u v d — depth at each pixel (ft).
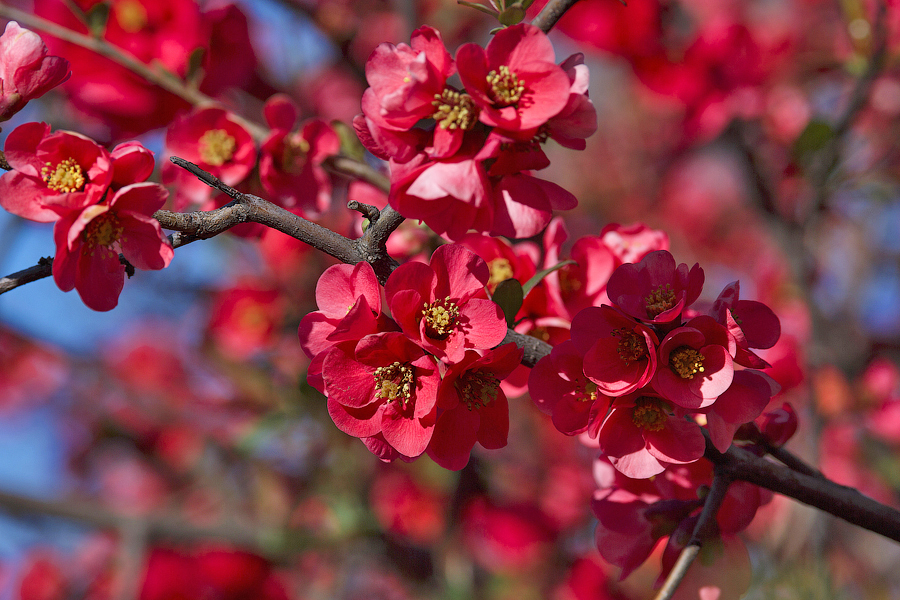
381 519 4.40
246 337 4.17
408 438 2.18
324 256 4.18
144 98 2.88
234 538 4.27
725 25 3.77
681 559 2.26
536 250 2.50
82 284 2.22
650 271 2.22
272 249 4.01
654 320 2.18
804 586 3.06
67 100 2.97
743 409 2.21
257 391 4.16
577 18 3.86
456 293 2.20
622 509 2.40
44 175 2.21
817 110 4.14
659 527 2.38
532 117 2.18
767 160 4.19
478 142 2.19
